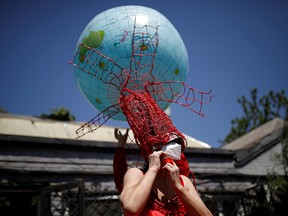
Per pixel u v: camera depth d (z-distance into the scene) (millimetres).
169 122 2340
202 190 8469
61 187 6801
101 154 8016
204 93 2619
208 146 10430
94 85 2791
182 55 2895
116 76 2635
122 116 2883
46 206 6863
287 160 8898
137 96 2402
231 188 8773
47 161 7496
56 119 12633
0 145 7223
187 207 1992
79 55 2846
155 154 2088
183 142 2336
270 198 8211
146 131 2287
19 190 7215
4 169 7027
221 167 9008
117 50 2688
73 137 10008
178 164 2287
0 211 8750
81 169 7691
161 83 2738
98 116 2768
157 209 2062
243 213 8602
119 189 2619
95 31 2768
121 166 2670
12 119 9969
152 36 2723
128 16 2787
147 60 2682
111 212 7641
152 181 1984
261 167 9375
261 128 11641
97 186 7629
